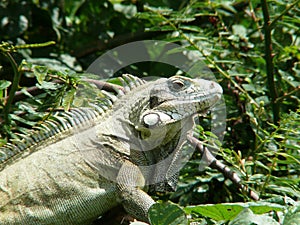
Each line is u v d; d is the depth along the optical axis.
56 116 1.00
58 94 1.05
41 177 0.96
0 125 1.09
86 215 0.96
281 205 0.94
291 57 1.27
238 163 1.06
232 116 1.19
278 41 1.30
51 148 0.97
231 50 1.27
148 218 0.93
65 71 1.06
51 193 0.95
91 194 0.96
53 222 0.95
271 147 1.12
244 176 1.05
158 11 1.21
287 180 1.02
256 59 1.26
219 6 1.29
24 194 0.95
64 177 0.96
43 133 0.98
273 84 1.19
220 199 1.13
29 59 1.27
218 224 0.93
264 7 1.19
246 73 1.23
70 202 0.95
